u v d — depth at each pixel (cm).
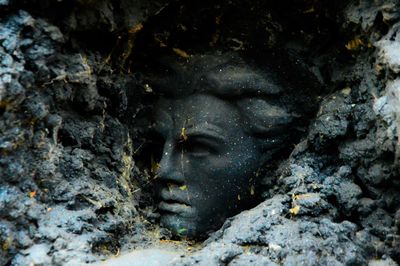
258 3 196
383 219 175
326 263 159
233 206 200
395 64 168
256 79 200
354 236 170
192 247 191
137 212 199
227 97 201
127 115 211
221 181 199
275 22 200
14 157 165
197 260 162
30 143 170
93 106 192
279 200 183
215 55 204
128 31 196
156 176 205
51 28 174
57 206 173
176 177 200
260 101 202
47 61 174
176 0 194
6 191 163
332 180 184
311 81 203
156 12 196
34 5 173
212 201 198
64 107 187
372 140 182
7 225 161
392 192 177
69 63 182
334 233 167
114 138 202
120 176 199
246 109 202
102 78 198
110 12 187
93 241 168
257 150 203
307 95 204
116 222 180
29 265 159
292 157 198
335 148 193
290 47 203
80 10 183
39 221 167
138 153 214
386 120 170
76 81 183
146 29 201
